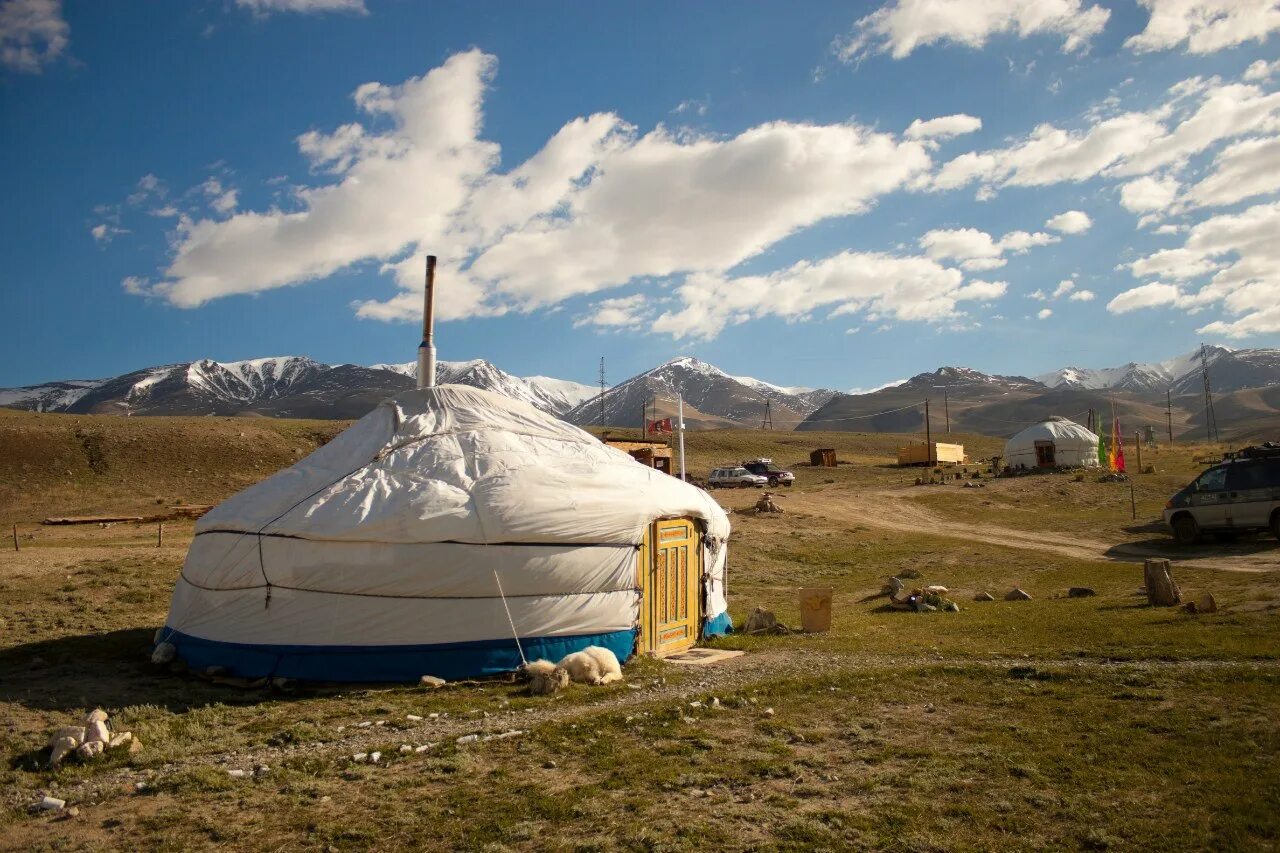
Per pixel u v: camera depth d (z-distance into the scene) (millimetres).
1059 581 20125
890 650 11711
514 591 10883
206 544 11711
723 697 8820
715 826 5402
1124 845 4895
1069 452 52844
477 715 8461
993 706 8188
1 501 52000
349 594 10625
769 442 96625
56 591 17156
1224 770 5969
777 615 17109
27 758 7180
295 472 12445
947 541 29734
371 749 7336
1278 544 22516
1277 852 4668
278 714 8719
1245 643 10094
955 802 5695
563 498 11523
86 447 62625
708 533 13828
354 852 5195
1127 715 7539
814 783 6180
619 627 11523
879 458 82625
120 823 5738
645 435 53844
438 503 11047
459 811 5801
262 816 5805
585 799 5941
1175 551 24297
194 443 65812
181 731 8000
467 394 14250
